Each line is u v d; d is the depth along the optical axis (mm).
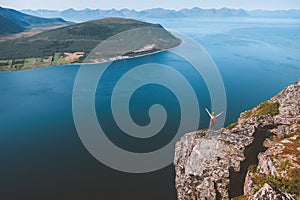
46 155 86938
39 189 71062
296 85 49625
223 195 34062
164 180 69750
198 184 37344
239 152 35281
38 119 117500
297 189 26344
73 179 73688
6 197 68562
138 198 64375
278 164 30375
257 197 24375
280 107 47500
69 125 108500
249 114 51688
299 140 34562
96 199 65500
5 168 80875
